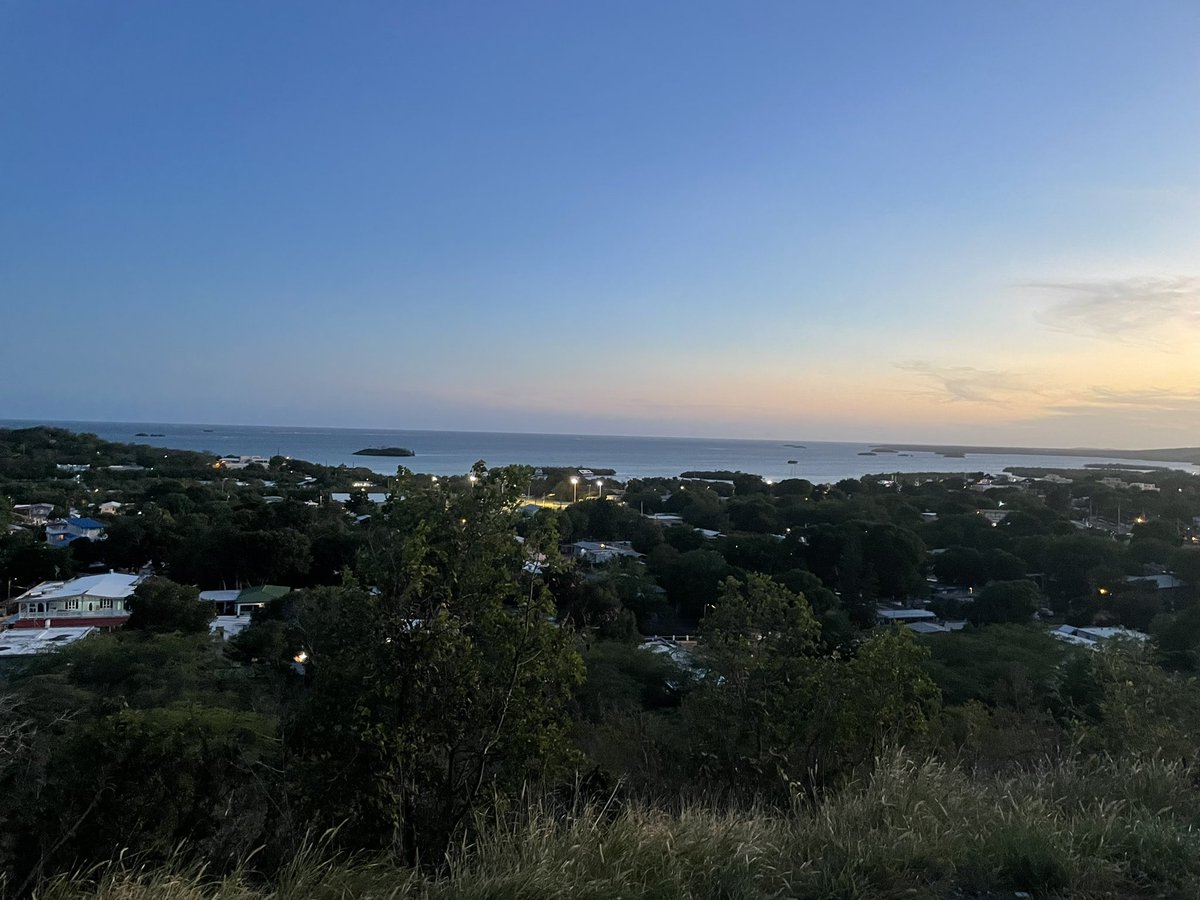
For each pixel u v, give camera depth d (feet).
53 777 17.54
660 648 93.97
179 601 105.19
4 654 82.69
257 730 20.68
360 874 10.78
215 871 13.47
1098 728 21.86
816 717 23.63
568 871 10.45
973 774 17.76
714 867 10.71
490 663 14.99
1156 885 10.82
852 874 10.61
